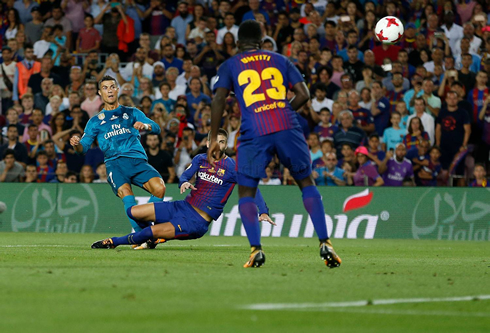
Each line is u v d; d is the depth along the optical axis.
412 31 57.34
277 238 43.97
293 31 59.09
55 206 46.44
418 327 10.34
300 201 45.59
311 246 33.88
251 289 14.00
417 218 45.50
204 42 58.41
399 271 19.00
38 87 56.62
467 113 52.25
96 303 11.96
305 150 18.81
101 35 60.09
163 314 10.88
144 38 57.72
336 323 10.45
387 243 39.94
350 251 30.81
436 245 38.12
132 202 28.81
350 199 45.84
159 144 49.16
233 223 45.25
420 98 52.06
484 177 47.44
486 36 57.62
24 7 60.66
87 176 48.84
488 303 12.81
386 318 10.97
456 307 12.27
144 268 18.38
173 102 54.78
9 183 46.66
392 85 55.00
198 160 27.30
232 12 59.81
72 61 58.41
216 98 18.95
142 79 55.22
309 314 11.09
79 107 53.19
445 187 45.47
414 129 50.88
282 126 18.52
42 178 49.66
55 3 60.88
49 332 9.36
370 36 57.50
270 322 10.36
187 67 56.16
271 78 18.75
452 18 57.78
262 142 18.52
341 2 58.88
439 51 56.41
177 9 59.81
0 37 60.16
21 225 46.50
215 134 18.86
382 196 45.69
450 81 54.91
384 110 53.06
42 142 51.72
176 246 32.09
